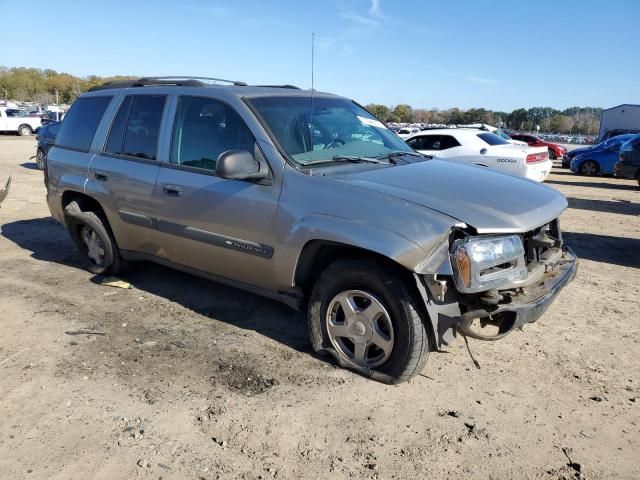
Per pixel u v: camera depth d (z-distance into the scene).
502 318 3.41
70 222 5.82
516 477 2.79
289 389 3.58
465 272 3.21
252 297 5.23
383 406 3.39
